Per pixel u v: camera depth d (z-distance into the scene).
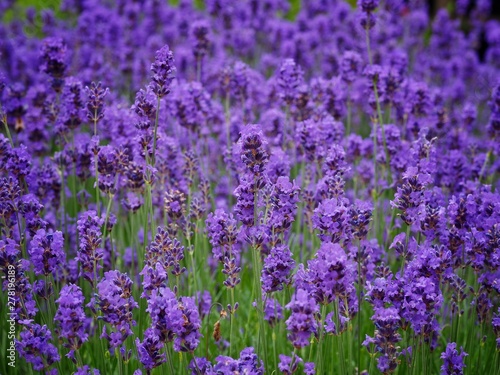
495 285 0.80
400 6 1.79
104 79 1.30
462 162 0.97
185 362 0.77
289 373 0.74
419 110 1.02
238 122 1.09
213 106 1.12
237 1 1.67
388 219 0.98
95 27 1.62
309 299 0.73
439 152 1.02
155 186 0.94
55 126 0.96
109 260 0.92
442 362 0.88
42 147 1.03
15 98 1.01
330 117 0.95
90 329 0.88
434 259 0.77
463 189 0.95
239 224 0.96
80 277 0.88
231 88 1.06
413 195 0.79
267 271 0.77
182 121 0.98
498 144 0.99
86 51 1.49
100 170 0.86
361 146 1.02
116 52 1.57
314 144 0.91
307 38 1.58
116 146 0.95
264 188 0.80
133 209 0.88
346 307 0.77
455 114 1.36
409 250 0.81
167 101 0.98
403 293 0.77
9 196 0.82
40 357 0.76
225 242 0.80
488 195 0.82
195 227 0.88
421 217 0.80
